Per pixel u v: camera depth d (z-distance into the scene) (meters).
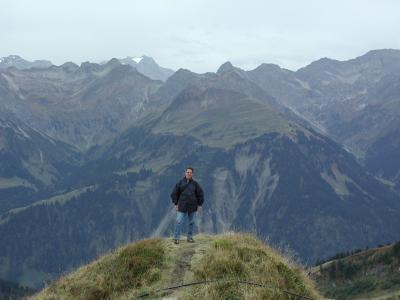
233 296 15.48
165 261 19.58
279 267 17.97
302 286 17.56
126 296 17.73
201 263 18.02
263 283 16.48
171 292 17.05
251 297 15.22
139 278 18.86
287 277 17.58
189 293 16.05
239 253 18.47
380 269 173.62
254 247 19.23
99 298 18.70
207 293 15.55
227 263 17.39
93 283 19.38
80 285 19.69
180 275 18.41
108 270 20.00
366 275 172.75
